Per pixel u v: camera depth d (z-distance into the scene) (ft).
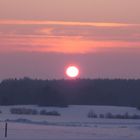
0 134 375.66
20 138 355.15
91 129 440.04
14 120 513.86
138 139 369.09
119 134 400.88
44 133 391.45
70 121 539.70
